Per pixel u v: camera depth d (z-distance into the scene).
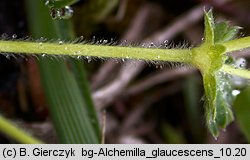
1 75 0.11
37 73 0.11
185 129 0.13
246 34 0.12
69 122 0.10
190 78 0.13
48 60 0.10
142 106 0.13
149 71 0.13
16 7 0.11
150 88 0.13
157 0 0.13
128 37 0.12
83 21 0.12
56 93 0.10
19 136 0.10
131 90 0.12
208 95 0.08
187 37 0.13
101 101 0.12
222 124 0.08
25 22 0.11
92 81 0.12
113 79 0.12
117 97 0.12
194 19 0.13
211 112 0.08
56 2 0.09
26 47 0.08
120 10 0.12
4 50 0.08
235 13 0.12
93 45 0.08
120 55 0.08
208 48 0.08
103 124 0.10
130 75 0.12
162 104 0.13
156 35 0.12
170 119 0.13
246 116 0.10
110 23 0.12
